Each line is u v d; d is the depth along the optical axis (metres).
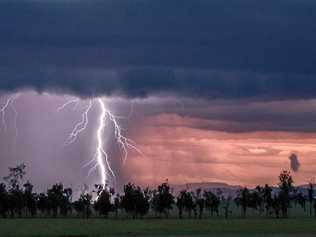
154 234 159.38
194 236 151.75
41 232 161.88
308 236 150.00
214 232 165.00
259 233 162.12
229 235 154.25
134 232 164.50
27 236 152.88
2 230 166.62
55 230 167.12
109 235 156.25
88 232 163.88
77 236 153.38
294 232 164.50
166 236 153.00
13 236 152.88
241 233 162.00
